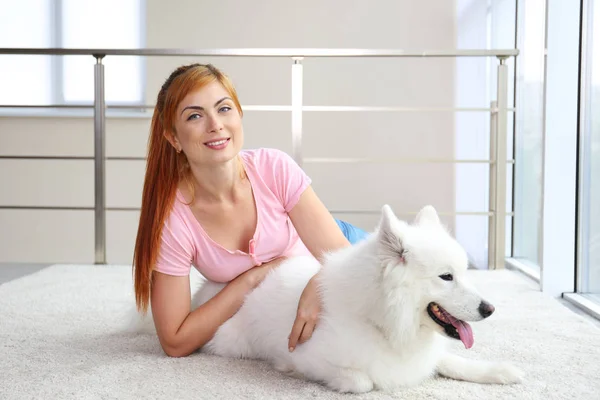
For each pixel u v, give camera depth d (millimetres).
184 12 4699
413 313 1382
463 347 1844
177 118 1634
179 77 1654
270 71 4746
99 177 3432
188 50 3244
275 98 4762
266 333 1622
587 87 2699
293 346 1477
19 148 4730
